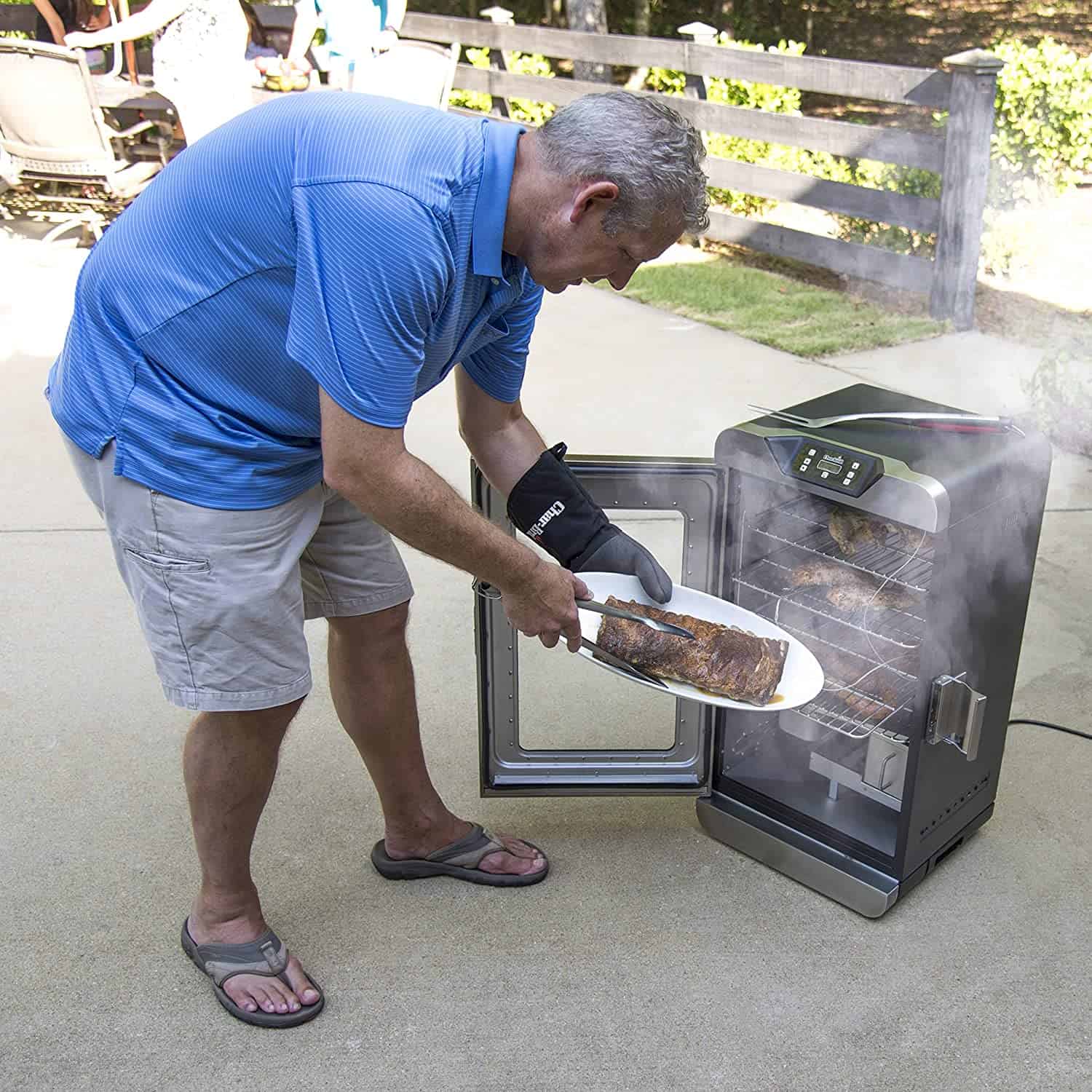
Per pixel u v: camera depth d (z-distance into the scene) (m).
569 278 1.59
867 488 1.87
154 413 1.63
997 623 2.09
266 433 1.68
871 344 5.04
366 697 2.09
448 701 2.86
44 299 5.68
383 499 1.58
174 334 1.60
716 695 1.91
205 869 1.96
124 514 1.72
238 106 5.83
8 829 2.41
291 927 2.16
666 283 6.00
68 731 2.73
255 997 1.95
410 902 2.23
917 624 2.19
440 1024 1.95
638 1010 1.98
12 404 4.56
